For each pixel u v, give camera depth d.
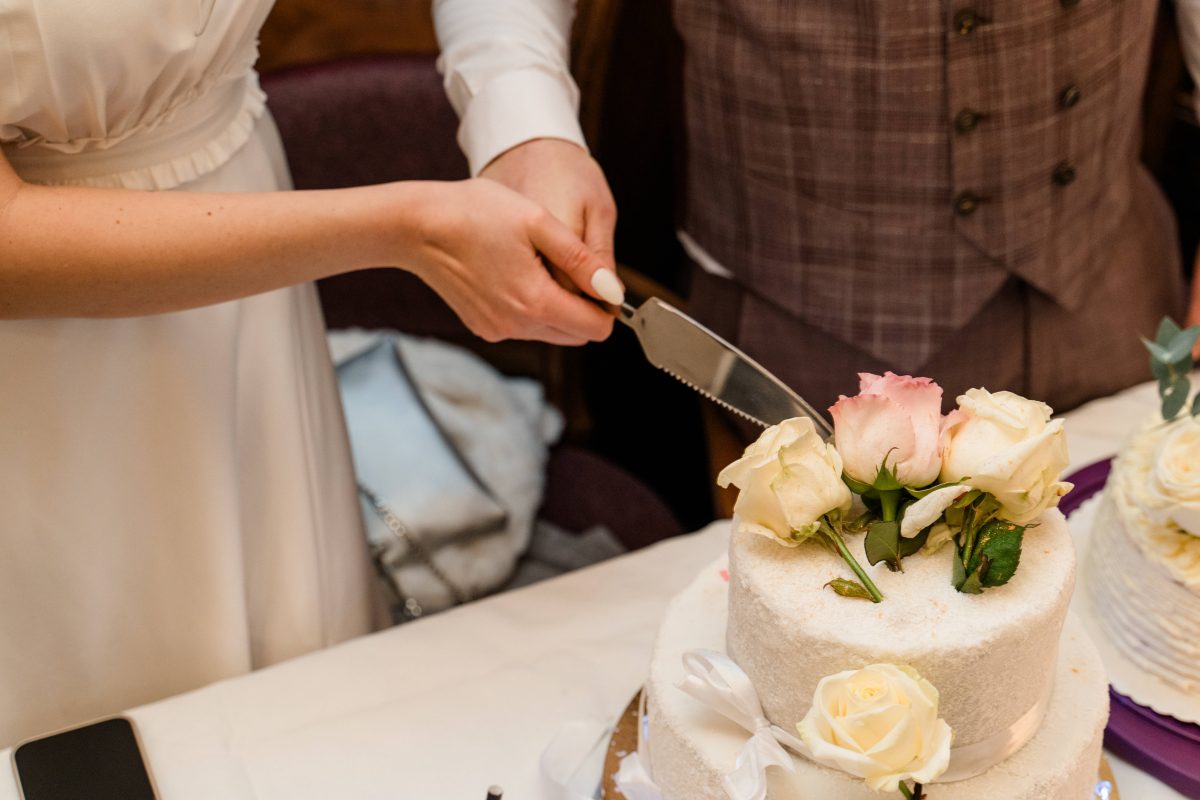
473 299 0.98
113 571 1.05
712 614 0.81
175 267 0.87
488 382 1.83
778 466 0.65
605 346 2.05
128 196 0.87
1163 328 0.89
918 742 0.57
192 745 0.92
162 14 0.86
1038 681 0.68
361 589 1.32
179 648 1.12
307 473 1.18
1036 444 0.63
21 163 0.94
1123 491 0.91
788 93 1.18
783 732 0.68
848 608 0.65
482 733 0.93
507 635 1.04
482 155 1.13
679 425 2.19
